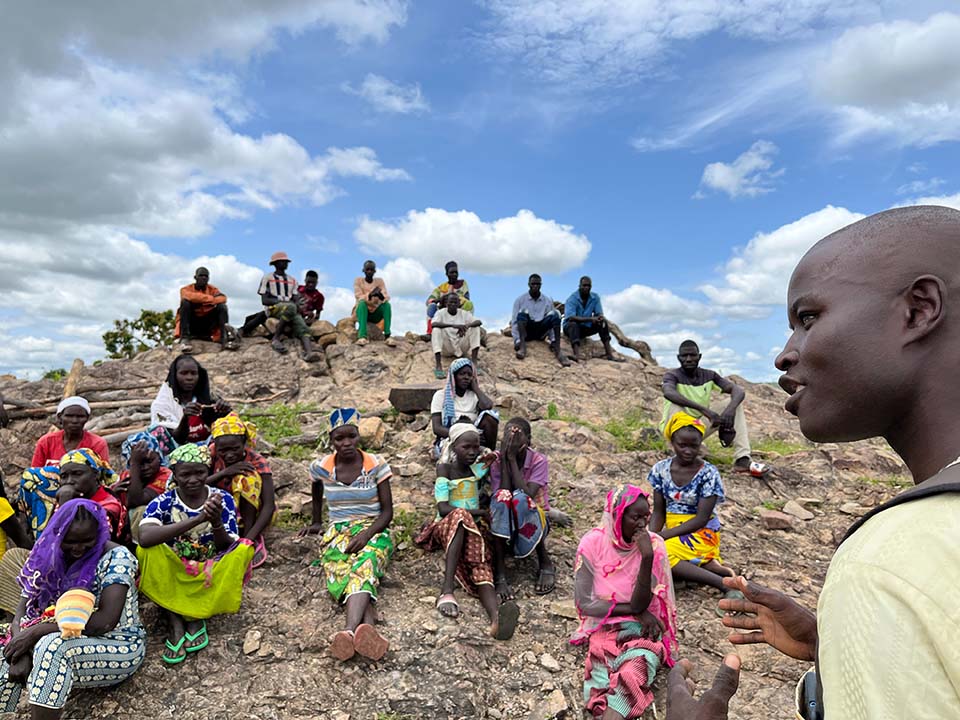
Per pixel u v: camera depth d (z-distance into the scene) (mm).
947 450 620
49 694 3307
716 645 4207
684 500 4914
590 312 11195
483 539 4598
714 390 10312
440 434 6637
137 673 3768
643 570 3715
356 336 11289
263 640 4066
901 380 646
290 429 7895
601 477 6688
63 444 5441
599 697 3615
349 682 3766
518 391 9523
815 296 708
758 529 5914
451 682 3744
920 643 502
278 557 4938
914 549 540
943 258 655
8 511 4391
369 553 4438
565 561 5078
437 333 9961
